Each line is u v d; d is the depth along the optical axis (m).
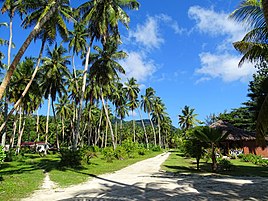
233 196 9.95
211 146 20.20
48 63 36.06
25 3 22.64
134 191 11.18
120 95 57.16
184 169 21.38
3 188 11.16
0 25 30.98
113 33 25.94
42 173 17.80
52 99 39.38
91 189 11.72
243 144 33.91
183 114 74.94
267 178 15.35
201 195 10.19
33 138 75.31
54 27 21.69
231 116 50.50
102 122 64.69
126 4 25.17
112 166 23.66
